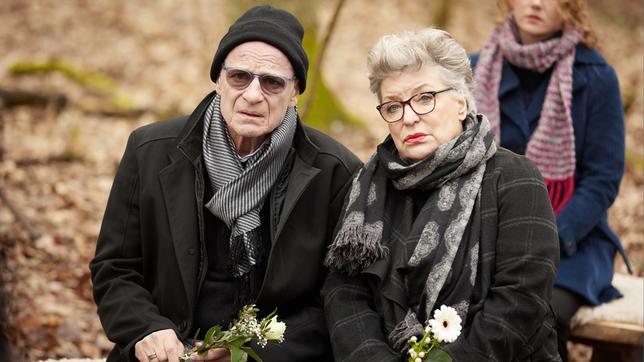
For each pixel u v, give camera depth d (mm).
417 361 5125
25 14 25266
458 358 5371
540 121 7609
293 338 6102
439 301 5668
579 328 7312
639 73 24016
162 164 6207
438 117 5758
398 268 5719
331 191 6371
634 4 27969
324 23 25953
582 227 7348
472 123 5855
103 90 18031
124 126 17031
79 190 13266
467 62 5914
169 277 6129
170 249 6109
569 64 7562
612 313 7238
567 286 7246
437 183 5793
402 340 5496
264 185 6145
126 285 6133
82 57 22656
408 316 5645
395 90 5801
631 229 12859
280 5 14523
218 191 6062
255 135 5914
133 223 6238
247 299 6180
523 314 5457
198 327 6211
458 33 27234
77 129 15461
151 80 21500
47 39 23656
